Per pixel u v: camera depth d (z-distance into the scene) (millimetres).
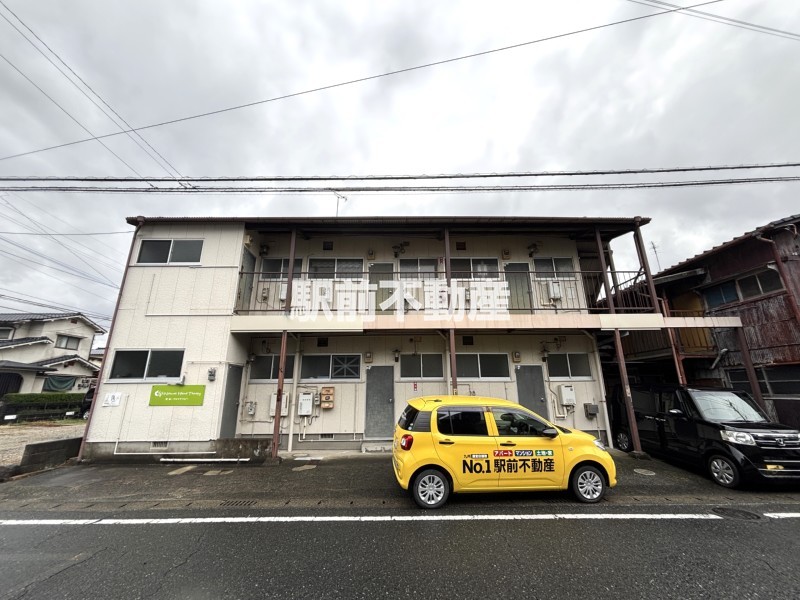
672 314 10047
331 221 8227
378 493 4961
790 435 5008
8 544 3420
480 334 8711
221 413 7273
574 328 7605
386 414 8406
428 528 3730
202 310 7734
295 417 8273
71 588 2660
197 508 4406
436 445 4371
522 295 9227
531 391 8656
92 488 5273
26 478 5824
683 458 5961
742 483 4988
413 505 4441
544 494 4770
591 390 8695
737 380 8312
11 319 19047
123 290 7828
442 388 8609
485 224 8406
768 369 7715
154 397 7230
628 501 4527
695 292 9516
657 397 6859
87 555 3180
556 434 4504
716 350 8742
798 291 7133
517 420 4633
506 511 4195
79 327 21500
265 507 4422
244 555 3164
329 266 9430
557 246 9625
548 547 3289
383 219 8125
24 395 15656
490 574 2834
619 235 9203
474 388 8594
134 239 8188
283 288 8914
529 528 3719
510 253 9555
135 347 7500
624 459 6809
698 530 3656
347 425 8289
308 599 2508
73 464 6750
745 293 8273
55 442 6633
